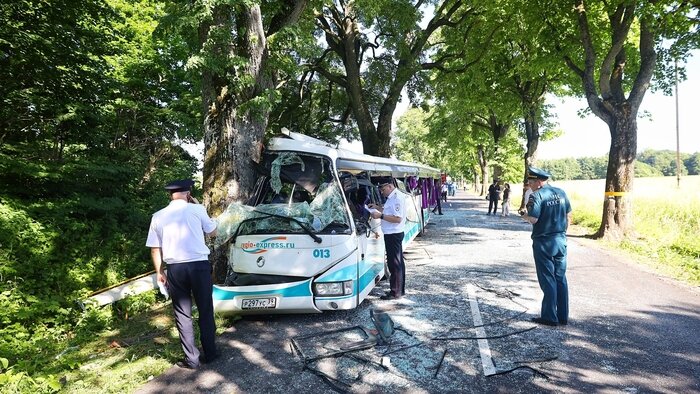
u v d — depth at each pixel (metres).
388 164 10.19
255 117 6.67
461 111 26.36
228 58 6.36
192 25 6.05
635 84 12.52
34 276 7.22
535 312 6.01
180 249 4.42
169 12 6.73
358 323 5.65
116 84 11.68
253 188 6.55
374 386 3.95
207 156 6.87
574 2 13.02
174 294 4.43
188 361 4.42
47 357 5.14
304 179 6.05
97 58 11.38
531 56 17.61
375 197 8.19
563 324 5.47
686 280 7.89
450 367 4.31
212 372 4.33
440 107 25.55
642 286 7.45
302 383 4.05
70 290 7.43
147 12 15.02
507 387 3.89
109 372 4.39
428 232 15.09
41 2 9.05
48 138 10.48
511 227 16.42
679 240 11.21
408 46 19.34
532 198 5.40
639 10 10.88
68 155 11.16
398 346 4.84
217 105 6.79
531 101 22.22
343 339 5.10
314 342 5.03
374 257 6.94
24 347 5.45
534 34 15.26
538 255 5.50
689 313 5.95
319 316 5.98
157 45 15.07
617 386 3.88
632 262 9.58
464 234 14.50
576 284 7.59
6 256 6.99
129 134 15.54
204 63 6.07
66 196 9.61
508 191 21.09
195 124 14.76
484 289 7.27
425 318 5.79
